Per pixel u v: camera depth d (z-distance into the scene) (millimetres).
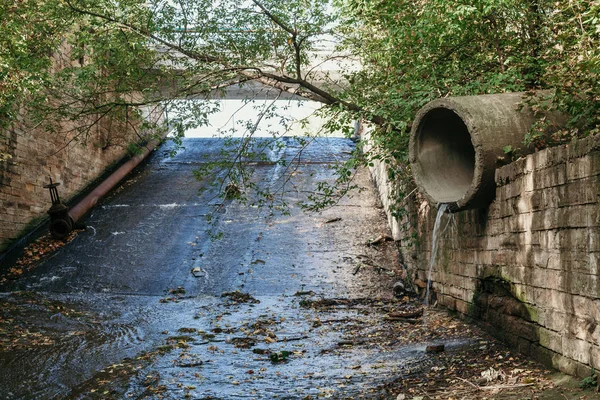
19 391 6668
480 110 7621
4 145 15625
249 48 11586
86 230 17281
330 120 11070
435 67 9984
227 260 15008
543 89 8461
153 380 6867
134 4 11180
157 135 12156
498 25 9453
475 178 7609
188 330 9797
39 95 12680
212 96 11906
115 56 11461
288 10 11078
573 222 5402
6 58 10312
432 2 8891
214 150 26984
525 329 6488
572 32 8156
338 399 5801
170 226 17484
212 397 6113
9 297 12461
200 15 11258
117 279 13961
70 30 13727
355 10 10234
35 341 9078
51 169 18422
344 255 15156
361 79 11750
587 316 5176
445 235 10141
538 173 6207
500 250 7449
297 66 11289
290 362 7535
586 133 6664
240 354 8117
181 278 14000
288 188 21109
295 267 14492
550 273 5918
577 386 5043
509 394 5188
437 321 9352
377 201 19422
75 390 6641
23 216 16562
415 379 6172
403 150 10414
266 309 11570
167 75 11641
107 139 22984
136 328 10055
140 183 22281
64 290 13359
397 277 13711
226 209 18906
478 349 7105
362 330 9445
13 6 10672
